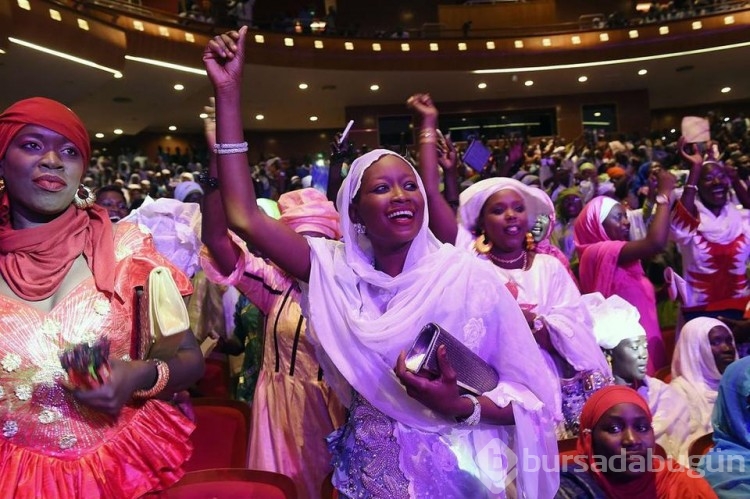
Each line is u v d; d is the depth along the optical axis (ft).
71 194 4.67
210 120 6.16
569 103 67.00
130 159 54.90
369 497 4.97
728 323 11.79
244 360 10.02
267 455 7.90
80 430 4.48
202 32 47.29
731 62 59.77
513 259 8.50
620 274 11.95
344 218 5.28
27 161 4.50
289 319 7.95
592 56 57.31
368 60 54.24
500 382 5.23
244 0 51.16
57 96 46.29
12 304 4.43
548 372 5.31
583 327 8.04
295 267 5.32
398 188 5.08
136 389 4.26
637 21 58.85
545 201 8.73
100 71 41.27
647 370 11.30
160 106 55.93
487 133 67.82
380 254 5.35
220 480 6.59
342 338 5.05
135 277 4.83
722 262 13.93
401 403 5.00
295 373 7.88
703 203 14.23
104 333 4.58
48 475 4.36
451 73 57.06
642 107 66.90
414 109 7.30
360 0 64.85
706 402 10.34
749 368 7.91
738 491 7.45
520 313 5.27
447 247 5.31
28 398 4.37
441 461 5.06
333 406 7.80
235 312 10.77
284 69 52.13
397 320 4.92
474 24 65.62
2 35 32.27
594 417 6.97
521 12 66.08
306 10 60.49
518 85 62.59
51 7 35.76
